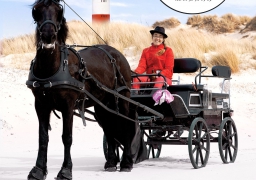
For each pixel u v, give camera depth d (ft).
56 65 25.58
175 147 43.73
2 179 27.35
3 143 43.91
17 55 76.79
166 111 32.86
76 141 46.55
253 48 89.15
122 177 28.17
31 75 25.94
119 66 31.45
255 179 27.27
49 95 25.72
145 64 36.27
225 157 34.71
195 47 82.64
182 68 35.63
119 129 31.78
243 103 66.80
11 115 51.90
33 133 48.91
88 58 28.84
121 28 88.17
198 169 31.24
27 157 36.68
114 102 31.04
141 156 33.17
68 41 80.94
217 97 35.55
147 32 88.28
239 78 77.92
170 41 83.76
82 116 27.25
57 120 53.16
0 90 58.13
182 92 33.47
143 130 34.27
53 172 30.35
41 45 25.18
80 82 26.48
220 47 85.61
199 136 32.53
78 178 27.71
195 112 32.86
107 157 31.58
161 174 29.19
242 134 52.60
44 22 24.61
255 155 38.14
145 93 34.35
